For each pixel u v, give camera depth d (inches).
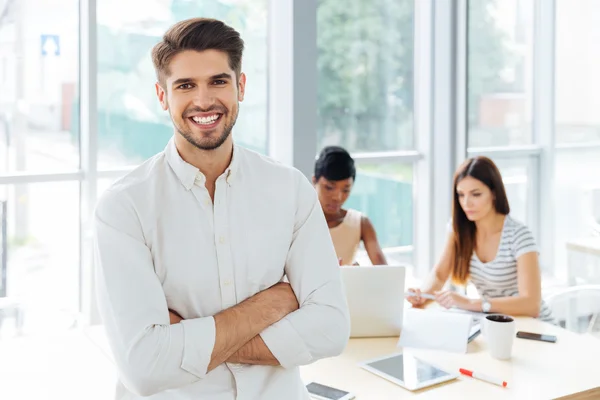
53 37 130.8
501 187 113.9
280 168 59.9
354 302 91.5
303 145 146.7
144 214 55.0
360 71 161.9
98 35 134.8
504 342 83.5
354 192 164.2
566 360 83.7
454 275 119.6
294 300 59.2
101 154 138.3
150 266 54.7
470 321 92.2
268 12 149.9
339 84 160.1
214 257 56.2
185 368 53.3
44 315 134.4
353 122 162.9
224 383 56.6
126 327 53.3
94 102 131.4
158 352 52.8
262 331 56.4
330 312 59.0
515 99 146.5
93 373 94.3
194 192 55.9
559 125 136.3
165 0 140.3
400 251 171.6
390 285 91.3
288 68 145.3
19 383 90.2
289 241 59.4
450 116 162.2
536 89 141.5
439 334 90.3
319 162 120.3
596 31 127.4
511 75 147.2
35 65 130.0
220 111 53.7
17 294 132.0
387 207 168.7
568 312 131.8
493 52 151.3
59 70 132.0
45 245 133.2
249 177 58.1
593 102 128.5
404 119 168.7
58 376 93.2
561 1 134.6
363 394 73.4
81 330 116.0
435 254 170.2
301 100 145.4
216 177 56.6
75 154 134.9
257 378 57.1
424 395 73.1
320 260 59.9
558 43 136.1
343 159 118.9
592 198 128.3
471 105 158.6
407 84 167.8
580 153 131.5
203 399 55.8
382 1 162.2
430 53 165.0
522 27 143.9
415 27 166.9
